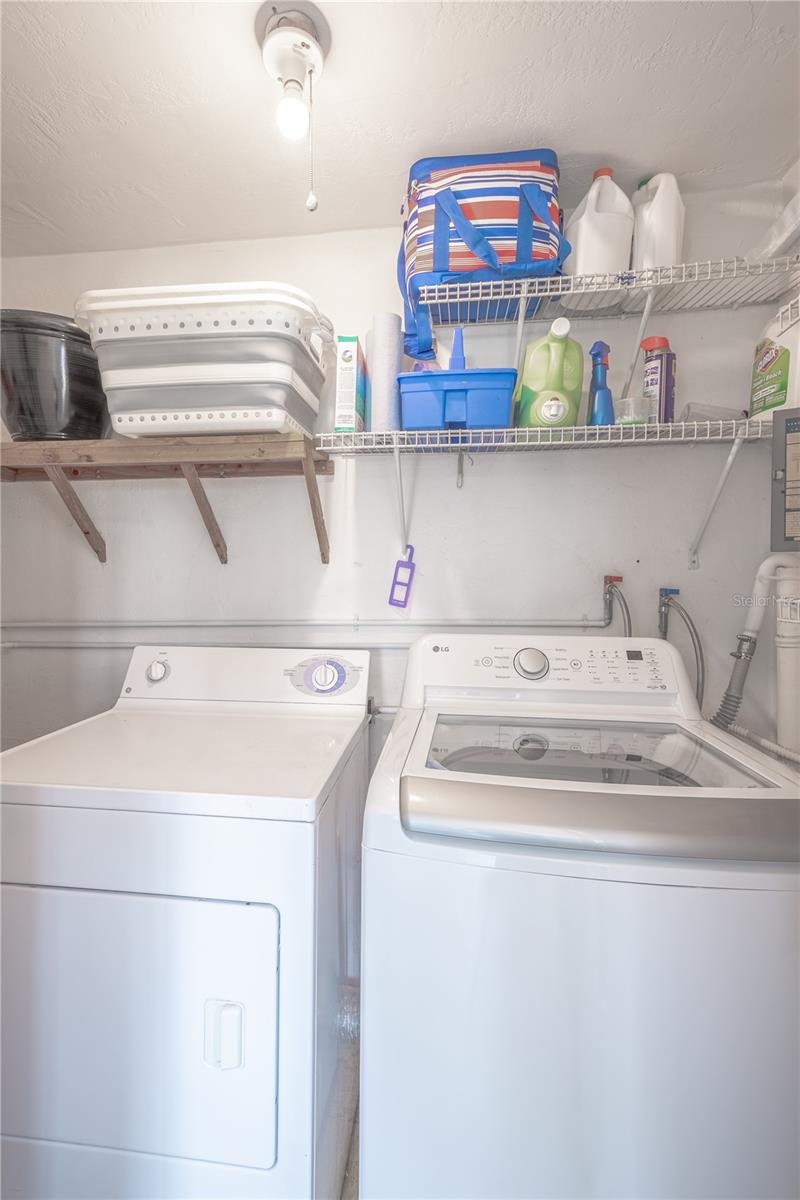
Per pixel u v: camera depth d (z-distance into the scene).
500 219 1.31
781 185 1.51
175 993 0.91
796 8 1.04
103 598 1.84
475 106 1.26
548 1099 0.78
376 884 0.83
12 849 0.95
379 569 1.73
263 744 1.23
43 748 1.19
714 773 1.01
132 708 1.58
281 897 0.90
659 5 1.03
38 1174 0.95
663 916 0.76
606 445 1.59
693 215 1.57
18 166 1.43
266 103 1.25
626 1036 0.77
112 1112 0.93
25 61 1.15
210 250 1.76
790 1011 0.75
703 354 1.59
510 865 0.79
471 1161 0.80
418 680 1.38
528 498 1.67
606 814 0.78
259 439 1.34
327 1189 1.01
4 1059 0.95
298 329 1.26
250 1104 0.89
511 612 1.69
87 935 0.93
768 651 1.59
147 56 1.14
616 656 1.38
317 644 1.77
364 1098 0.84
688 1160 0.76
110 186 1.50
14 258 1.83
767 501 1.58
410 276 1.38
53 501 1.85
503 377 1.32
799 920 0.75
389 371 1.44
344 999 1.18
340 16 1.05
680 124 1.31
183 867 0.91
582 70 1.17
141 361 1.27
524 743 1.21
